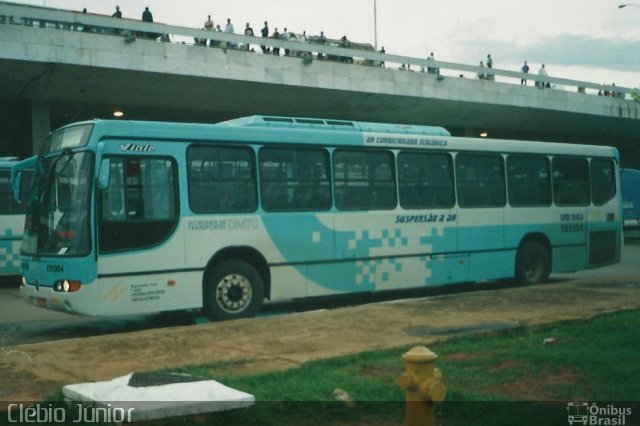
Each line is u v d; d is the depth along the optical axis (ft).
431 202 47.44
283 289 40.73
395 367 23.89
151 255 36.17
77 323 41.47
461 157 49.32
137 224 35.91
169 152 37.35
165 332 30.25
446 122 125.08
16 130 101.86
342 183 43.55
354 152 44.24
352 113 109.70
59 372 23.18
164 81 84.23
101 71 79.00
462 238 48.67
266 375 22.29
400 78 104.83
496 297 40.27
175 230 37.01
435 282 47.19
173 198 37.27
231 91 90.94
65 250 35.09
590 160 57.00
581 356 25.14
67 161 36.45
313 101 100.37
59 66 76.18
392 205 45.52
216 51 85.81
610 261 57.88
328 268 42.47
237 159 39.70
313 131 42.70
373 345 26.89
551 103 127.34
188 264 37.29
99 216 34.91
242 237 39.27
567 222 54.85
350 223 43.50
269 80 90.48
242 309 38.99
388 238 45.01
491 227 50.29
